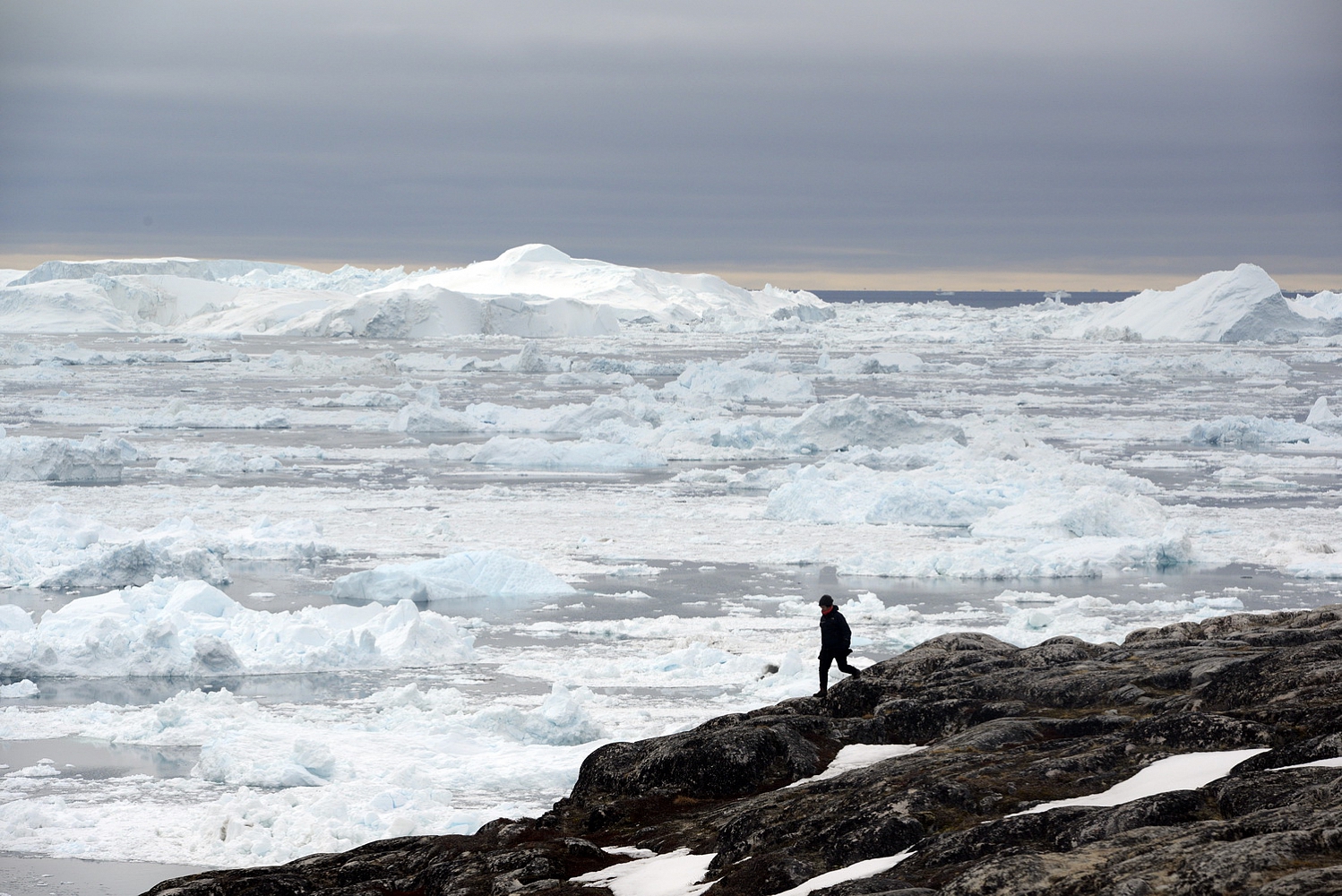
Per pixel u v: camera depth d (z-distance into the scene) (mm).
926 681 23750
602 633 48312
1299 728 17188
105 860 25047
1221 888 11789
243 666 42281
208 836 26156
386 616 46625
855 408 116562
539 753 32281
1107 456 113438
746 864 16344
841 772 20047
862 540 70875
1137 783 16641
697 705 37469
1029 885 12906
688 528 75438
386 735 33812
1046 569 61094
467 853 19031
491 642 46688
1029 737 19531
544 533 72812
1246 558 65625
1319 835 12297
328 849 25203
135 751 32844
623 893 16562
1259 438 123250
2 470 92625
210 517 76812
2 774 30875
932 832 16297
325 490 89438
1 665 41156
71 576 54781
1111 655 23969
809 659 42719
